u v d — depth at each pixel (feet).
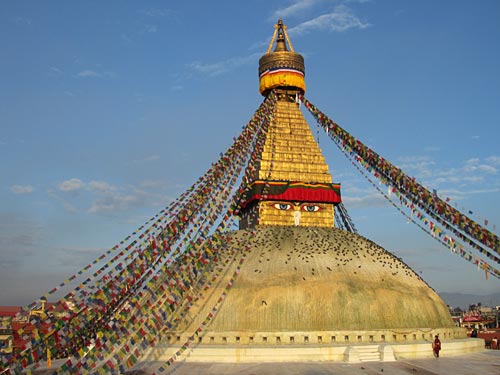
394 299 105.50
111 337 78.84
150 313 86.74
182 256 96.89
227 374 81.61
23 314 68.49
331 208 127.13
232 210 100.68
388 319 102.73
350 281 104.63
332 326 98.89
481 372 83.71
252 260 107.76
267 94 143.33
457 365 90.53
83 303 73.82
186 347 91.35
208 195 99.09
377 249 120.26
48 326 70.08
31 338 68.85
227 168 104.68
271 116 131.75
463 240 71.72
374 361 93.76
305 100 131.34
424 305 109.19
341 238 118.42
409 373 82.69
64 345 77.92
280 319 98.37
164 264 87.66
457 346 104.94
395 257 121.19
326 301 100.63
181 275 95.61
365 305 102.01
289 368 86.33
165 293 92.58
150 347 95.96
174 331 98.02
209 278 103.96
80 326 74.69
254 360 92.38
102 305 76.13
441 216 74.95
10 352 67.15
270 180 123.44
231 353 92.73
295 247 111.14
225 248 111.86
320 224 125.49
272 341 96.63
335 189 126.93
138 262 83.25
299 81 140.97
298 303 99.81
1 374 65.67
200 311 100.12
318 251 110.73
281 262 106.42
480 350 112.27
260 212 122.62
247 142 114.62
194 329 98.27
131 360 79.30
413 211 80.38
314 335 97.35
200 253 98.94
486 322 256.11
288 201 124.47
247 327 97.91
